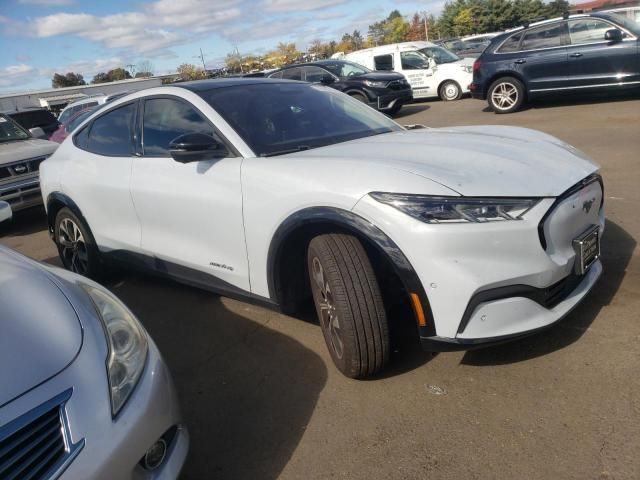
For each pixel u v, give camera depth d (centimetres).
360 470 231
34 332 196
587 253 278
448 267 239
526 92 1126
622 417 238
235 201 314
